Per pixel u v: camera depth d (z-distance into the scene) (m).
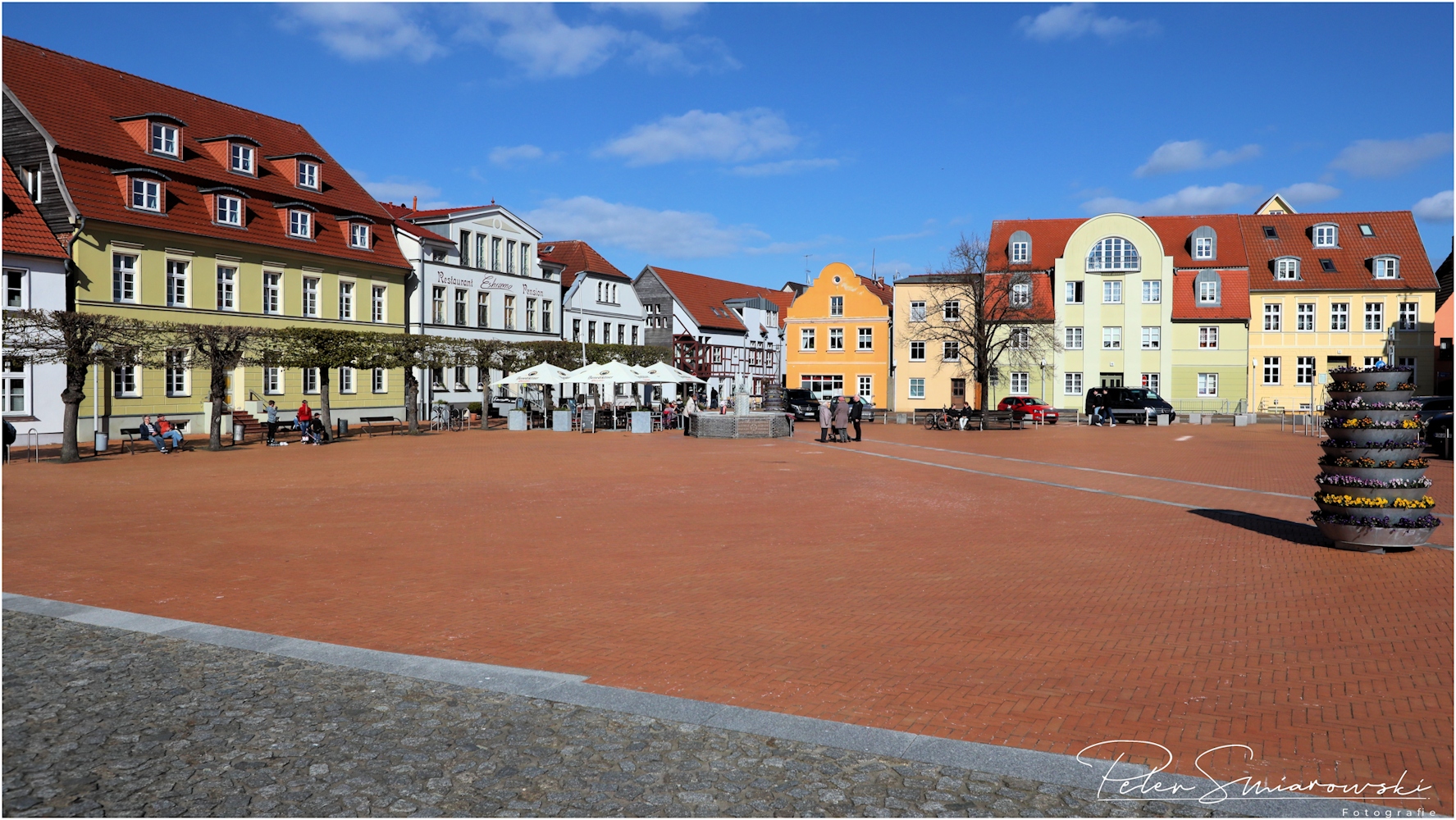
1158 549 11.77
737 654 7.29
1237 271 56.78
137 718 5.85
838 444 32.28
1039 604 8.84
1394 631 7.78
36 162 34.00
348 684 6.50
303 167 44.38
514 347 44.53
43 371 31.66
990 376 58.97
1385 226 58.91
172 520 14.41
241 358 31.08
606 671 6.88
